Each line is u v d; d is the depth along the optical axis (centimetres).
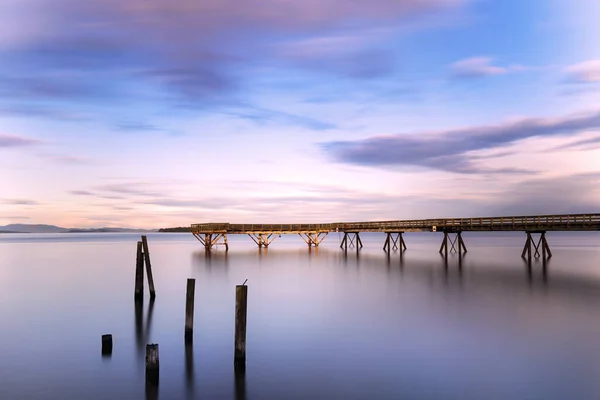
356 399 1084
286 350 1435
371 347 1463
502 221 3750
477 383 1170
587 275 3055
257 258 4684
